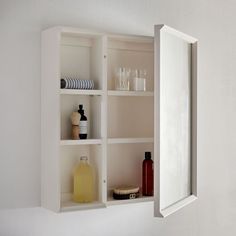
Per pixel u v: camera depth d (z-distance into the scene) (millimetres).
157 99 1704
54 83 1684
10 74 1738
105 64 1782
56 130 1670
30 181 1778
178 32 1860
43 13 1802
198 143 2260
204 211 2285
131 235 2033
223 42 2336
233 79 2359
